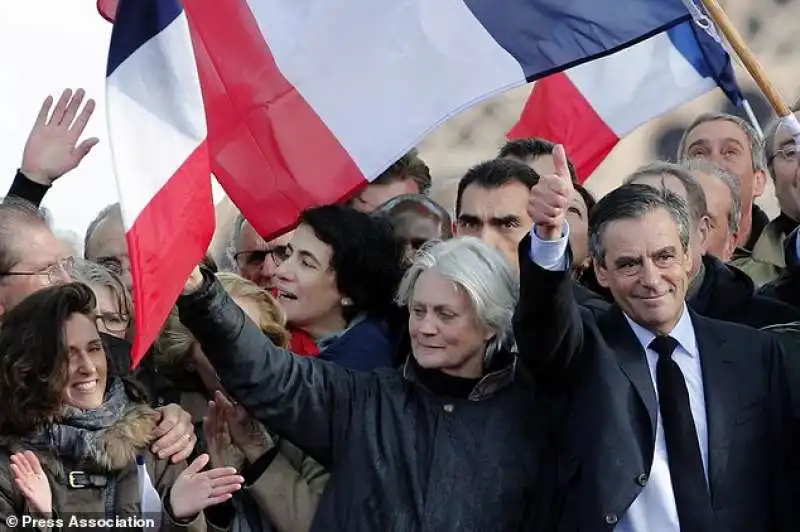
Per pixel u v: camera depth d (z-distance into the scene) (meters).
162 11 11.80
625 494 11.88
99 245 14.94
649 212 12.31
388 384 12.47
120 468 11.70
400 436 12.25
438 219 15.09
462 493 12.09
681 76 16.89
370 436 12.26
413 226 14.99
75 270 13.45
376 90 13.85
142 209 11.51
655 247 12.25
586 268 14.95
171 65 11.82
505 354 12.41
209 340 11.96
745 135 17.67
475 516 12.05
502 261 12.48
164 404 12.98
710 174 15.55
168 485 11.95
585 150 17.17
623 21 13.99
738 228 15.92
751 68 13.22
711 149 17.62
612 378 12.17
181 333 13.15
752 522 12.06
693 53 16.83
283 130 13.81
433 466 12.14
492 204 14.50
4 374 11.56
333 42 13.81
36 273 12.93
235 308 12.00
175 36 11.84
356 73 13.84
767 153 16.23
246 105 13.77
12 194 14.25
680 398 12.22
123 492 11.68
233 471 11.86
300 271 13.90
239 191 13.84
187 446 12.03
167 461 12.03
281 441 12.95
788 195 16.02
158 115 11.76
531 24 13.95
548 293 11.79
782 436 12.30
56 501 11.51
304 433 12.28
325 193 13.92
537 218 11.65
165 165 11.69
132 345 12.54
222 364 12.02
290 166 13.84
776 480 12.25
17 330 11.62
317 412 12.29
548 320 11.89
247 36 13.75
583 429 12.09
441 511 12.05
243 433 12.66
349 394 12.41
